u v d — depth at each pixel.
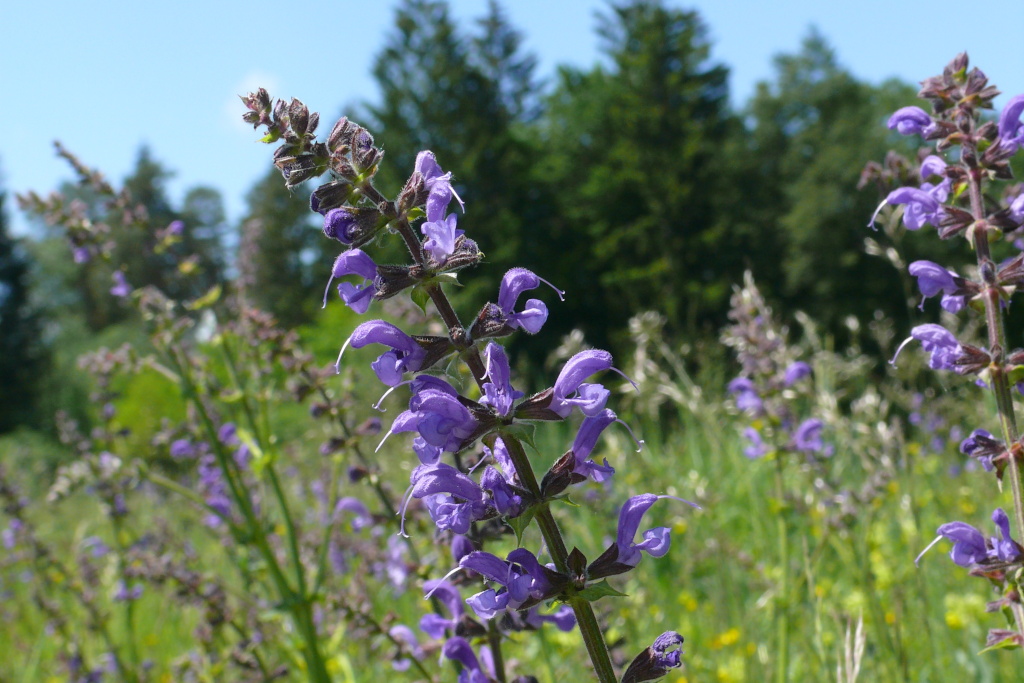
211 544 9.18
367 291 2.96
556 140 51.78
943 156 4.07
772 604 6.27
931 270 3.61
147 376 27.67
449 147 49.12
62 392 56.47
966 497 8.42
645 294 40.66
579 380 2.99
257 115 2.98
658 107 46.75
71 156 6.13
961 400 10.10
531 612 3.54
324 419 5.68
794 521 7.49
